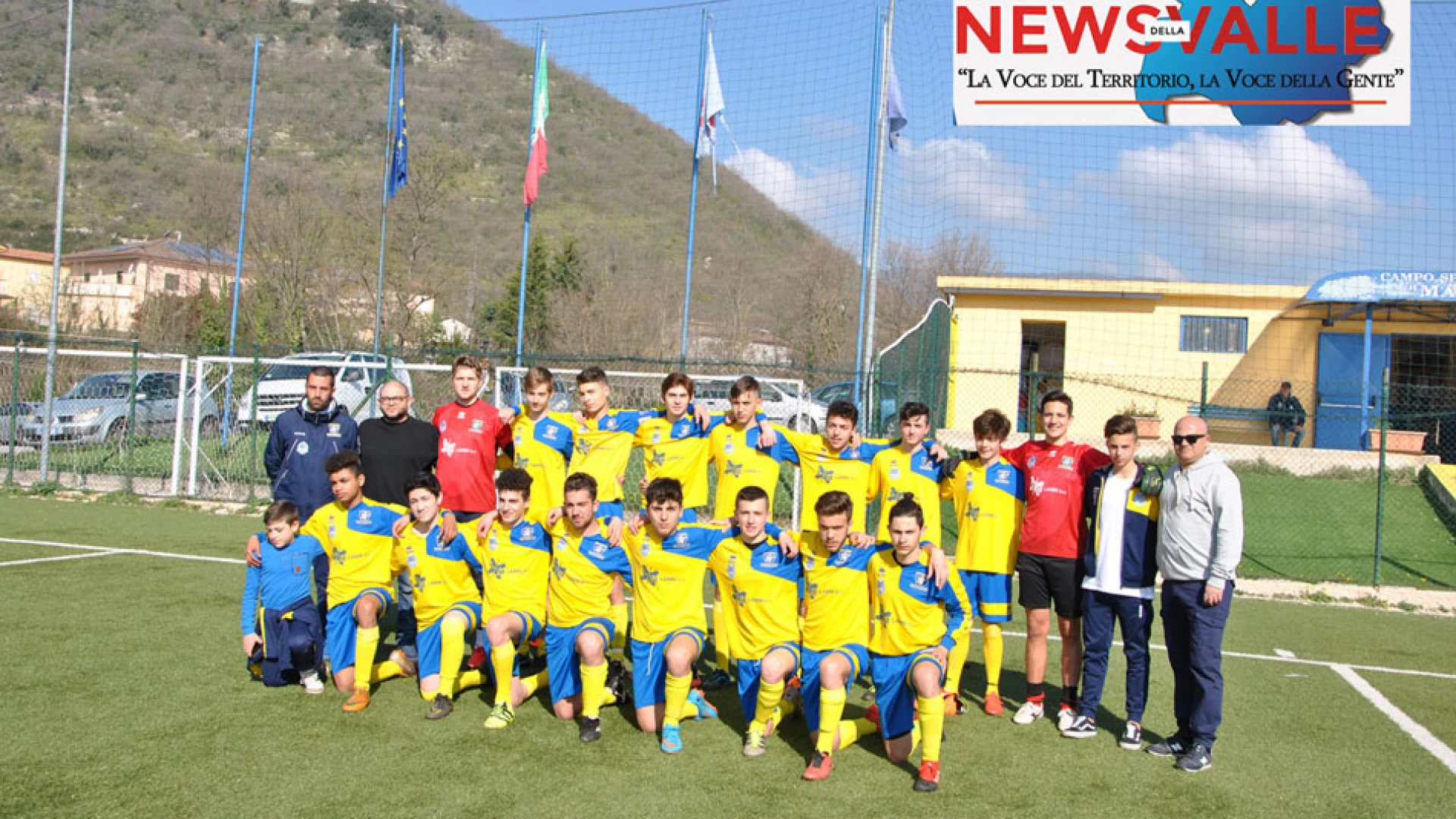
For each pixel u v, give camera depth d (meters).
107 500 11.66
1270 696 5.76
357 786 3.94
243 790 3.85
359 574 5.11
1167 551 4.65
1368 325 16.67
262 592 5.23
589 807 3.81
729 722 4.96
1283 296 18.41
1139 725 4.79
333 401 6.11
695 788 4.04
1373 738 5.06
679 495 4.68
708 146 13.96
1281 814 4.05
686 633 4.59
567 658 4.86
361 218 31.45
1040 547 5.09
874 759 4.50
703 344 31.11
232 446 13.25
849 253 33.12
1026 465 5.24
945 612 4.43
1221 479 4.52
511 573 5.05
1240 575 9.88
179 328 27.95
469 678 5.27
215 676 5.27
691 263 13.84
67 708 4.69
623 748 4.51
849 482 5.65
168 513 10.91
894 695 4.42
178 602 6.80
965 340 19.34
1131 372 18.94
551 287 35.62
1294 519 12.20
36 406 13.80
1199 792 4.24
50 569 7.72
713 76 14.03
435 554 5.04
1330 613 8.39
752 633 4.65
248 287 31.31
